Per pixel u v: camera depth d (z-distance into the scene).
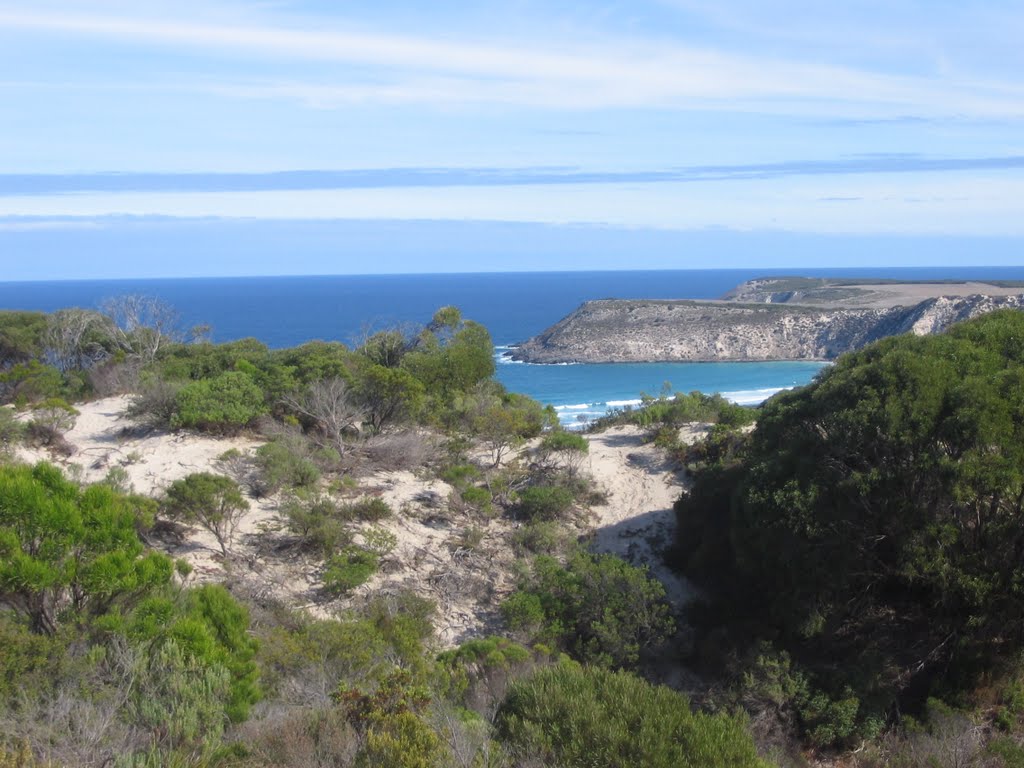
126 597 9.21
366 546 16.19
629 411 31.19
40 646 7.71
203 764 6.62
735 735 8.64
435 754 6.83
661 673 14.73
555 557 17.70
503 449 23.67
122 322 38.34
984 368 14.07
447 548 17.23
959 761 11.06
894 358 14.48
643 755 7.88
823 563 13.84
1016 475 12.08
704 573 17.31
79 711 6.81
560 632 14.69
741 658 14.09
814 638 14.47
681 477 22.44
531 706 8.86
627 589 15.41
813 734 12.67
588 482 21.58
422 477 20.39
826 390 15.74
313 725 7.53
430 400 25.78
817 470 14.66
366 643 11.39
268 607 13.10
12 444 18.80
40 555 8.61
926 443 13.34
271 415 22.48
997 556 12.89
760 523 14.70
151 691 7.40
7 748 6.27
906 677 13.74
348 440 21.88
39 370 28.50
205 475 15.62
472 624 14.97
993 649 12.98
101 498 9.41
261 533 15.91
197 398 21.39
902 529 13.62
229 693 8.01
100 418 23.45
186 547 14.74
